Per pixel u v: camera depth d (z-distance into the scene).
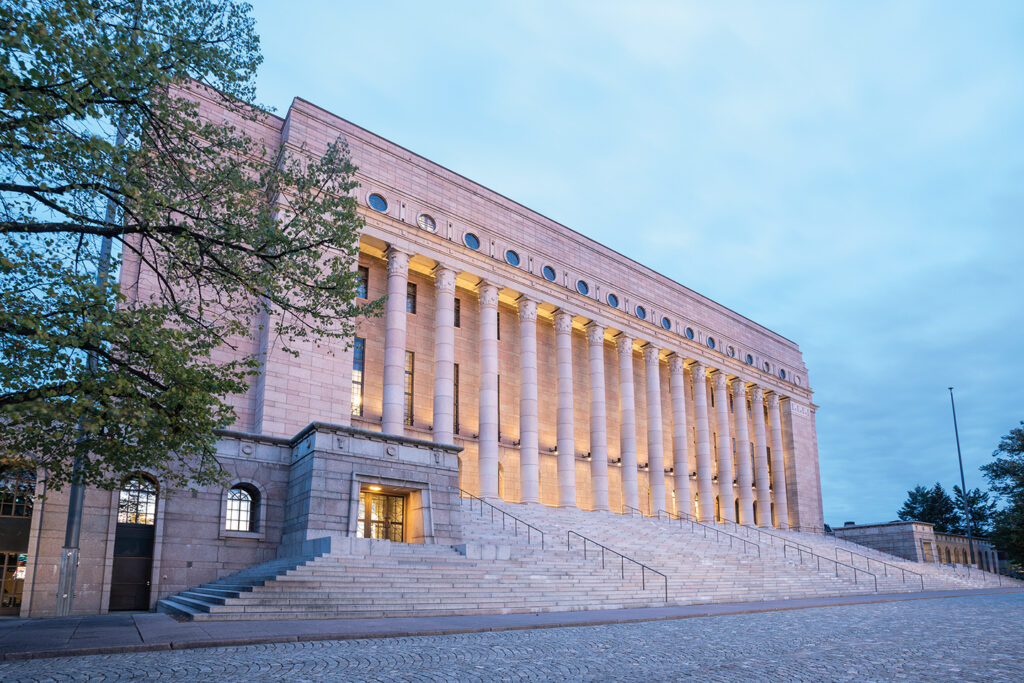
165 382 14.50
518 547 28.91
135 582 23.75
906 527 62.16
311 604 18.36
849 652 12.37
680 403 53.88
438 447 28.47
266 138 37.31
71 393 12.69
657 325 53.09
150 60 13.58
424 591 20.78
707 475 53.41
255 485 26.08
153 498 24.69
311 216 17.75
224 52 15.79
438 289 41.03
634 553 33.06
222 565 24.84
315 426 25.31
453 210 42.78
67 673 9.85
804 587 33.84
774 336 67.12
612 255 52.44
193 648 12.48
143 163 15.18
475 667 10.47
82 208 14.30
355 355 39.06
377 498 27.75
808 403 69.06
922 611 23.23
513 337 47.50
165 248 15.38
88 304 12.34
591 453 46.56
